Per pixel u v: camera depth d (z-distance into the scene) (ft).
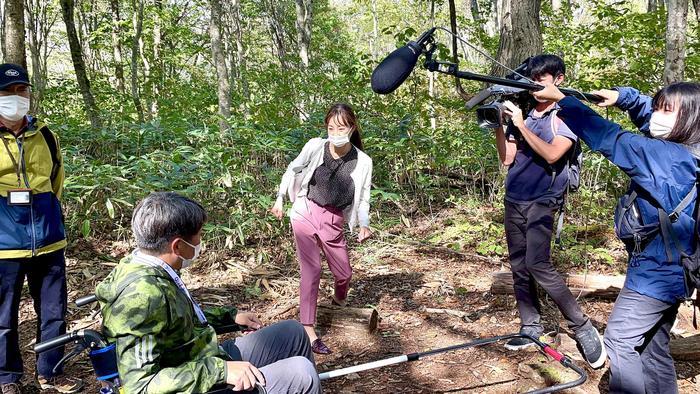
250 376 6.82
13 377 9.99
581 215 19.20
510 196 11.24
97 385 10.81
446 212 21.71
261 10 61.93
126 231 17.69
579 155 10.82
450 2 22.71
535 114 10.88
